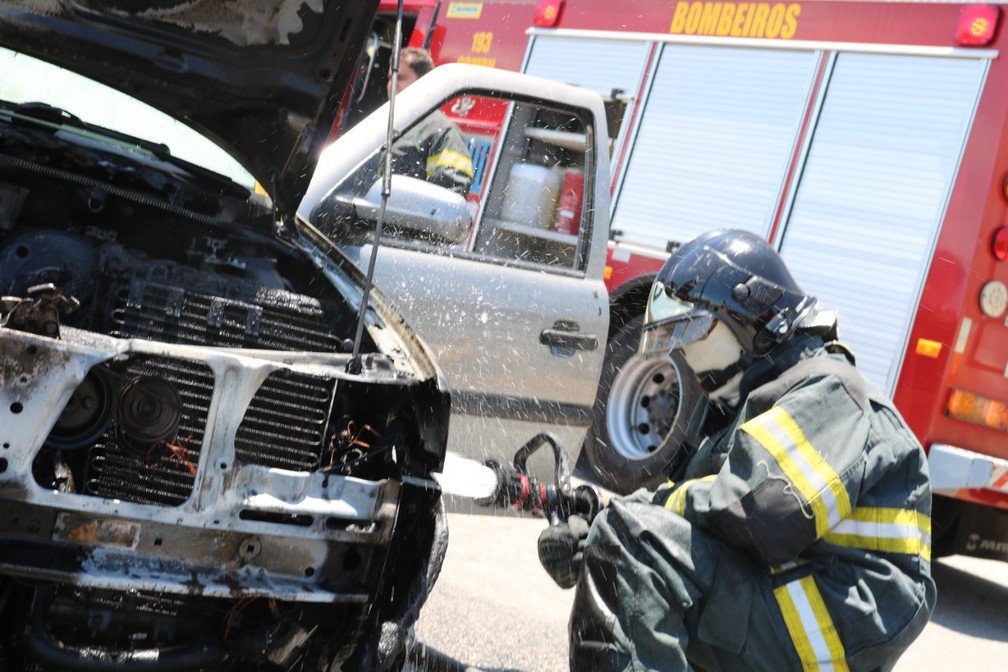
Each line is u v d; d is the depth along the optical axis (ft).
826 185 22.06
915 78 21.18
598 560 8.62
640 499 9.05
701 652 8.50
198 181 12.60
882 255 20.98
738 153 23.39
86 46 11.77
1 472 8.13
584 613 8.54
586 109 16.96
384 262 14.61
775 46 23.22
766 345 9.07
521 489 10.13
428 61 18.58
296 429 10.08
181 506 8.64
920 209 20.66
